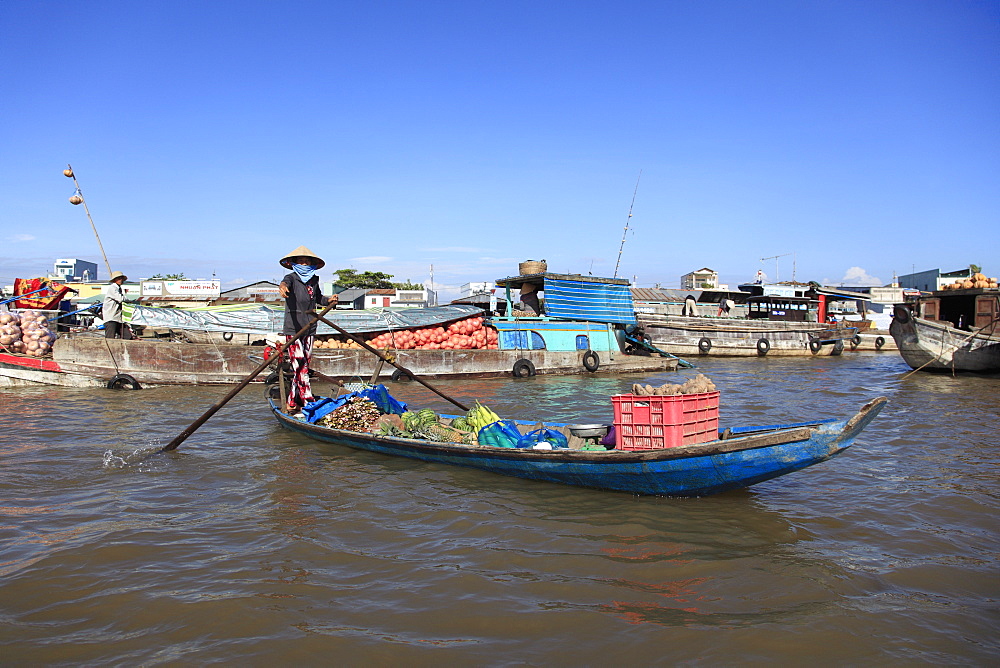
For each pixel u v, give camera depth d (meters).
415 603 4.61
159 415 11.96
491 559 5.37
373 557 5.39
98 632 4.19
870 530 6.11
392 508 6.63
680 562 5.34
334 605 4.57
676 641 4.14
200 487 7.34
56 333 16.89
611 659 3.95
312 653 3.97
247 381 9.52
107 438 9.87
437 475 7.85
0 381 15.45
